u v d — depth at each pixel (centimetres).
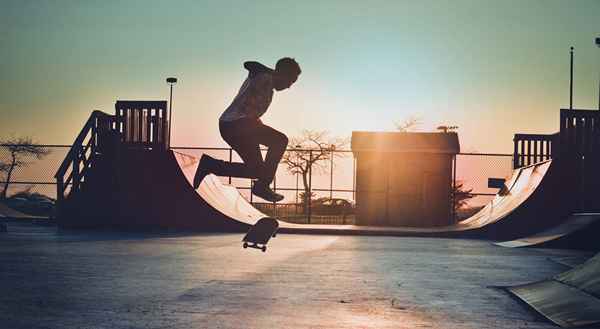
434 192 2602
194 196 1934
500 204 2177
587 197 1867
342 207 2869
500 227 1886
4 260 933
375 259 1085
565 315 525
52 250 1120
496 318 535
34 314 517
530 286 686
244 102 438
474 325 503
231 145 441
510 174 2508
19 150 2227
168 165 1939
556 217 1870
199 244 1353
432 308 582
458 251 1320
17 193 2217
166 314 524
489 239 1834
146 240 1459
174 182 1936
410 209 2606
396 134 2664
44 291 643
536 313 562
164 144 1938
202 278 770
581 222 1548
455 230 1931
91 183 1895
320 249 1298
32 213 2338
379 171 2619
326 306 581
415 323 507
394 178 2617
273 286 710
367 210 2612
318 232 1961
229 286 702
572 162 1873
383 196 2614
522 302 625
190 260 992
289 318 518
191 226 1928
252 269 881
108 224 1895
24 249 1127
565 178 1875
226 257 1057
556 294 603
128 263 930
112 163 1911
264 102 441
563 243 1473
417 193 2608
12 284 690
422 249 1362
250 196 2667
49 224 2038
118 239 1473
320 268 913
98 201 1894
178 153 2016
